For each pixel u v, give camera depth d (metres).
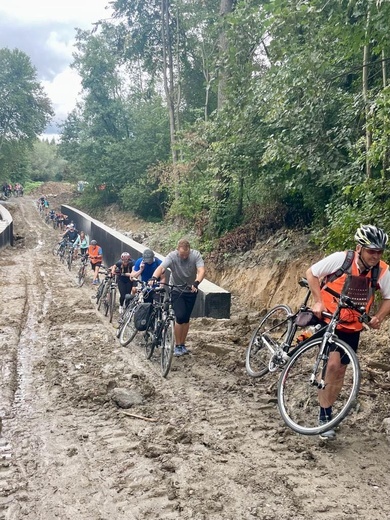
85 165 41.59
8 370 6.28
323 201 11.88
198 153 19.09
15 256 24.48
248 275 13.70
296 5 7.61
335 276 3.94
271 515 3.00
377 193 7.45
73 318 10.12
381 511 3.06
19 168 71.31
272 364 5.15
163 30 26.06
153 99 36.72
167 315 6.39
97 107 40.69
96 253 15.77
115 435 4.23
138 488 3.35
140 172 35.66
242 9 10.94
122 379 5.84
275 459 3.73
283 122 9.59
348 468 3.60
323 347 3.99
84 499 3.23
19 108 56.53
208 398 5.12
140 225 33.97
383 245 3.68
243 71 11.98
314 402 4.21
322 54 8.34
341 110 9.37
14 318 9.85
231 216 17.17
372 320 3.89
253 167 13.48
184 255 6.70
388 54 7.94
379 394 4.98
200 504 3.12
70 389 5.52
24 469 3.65
